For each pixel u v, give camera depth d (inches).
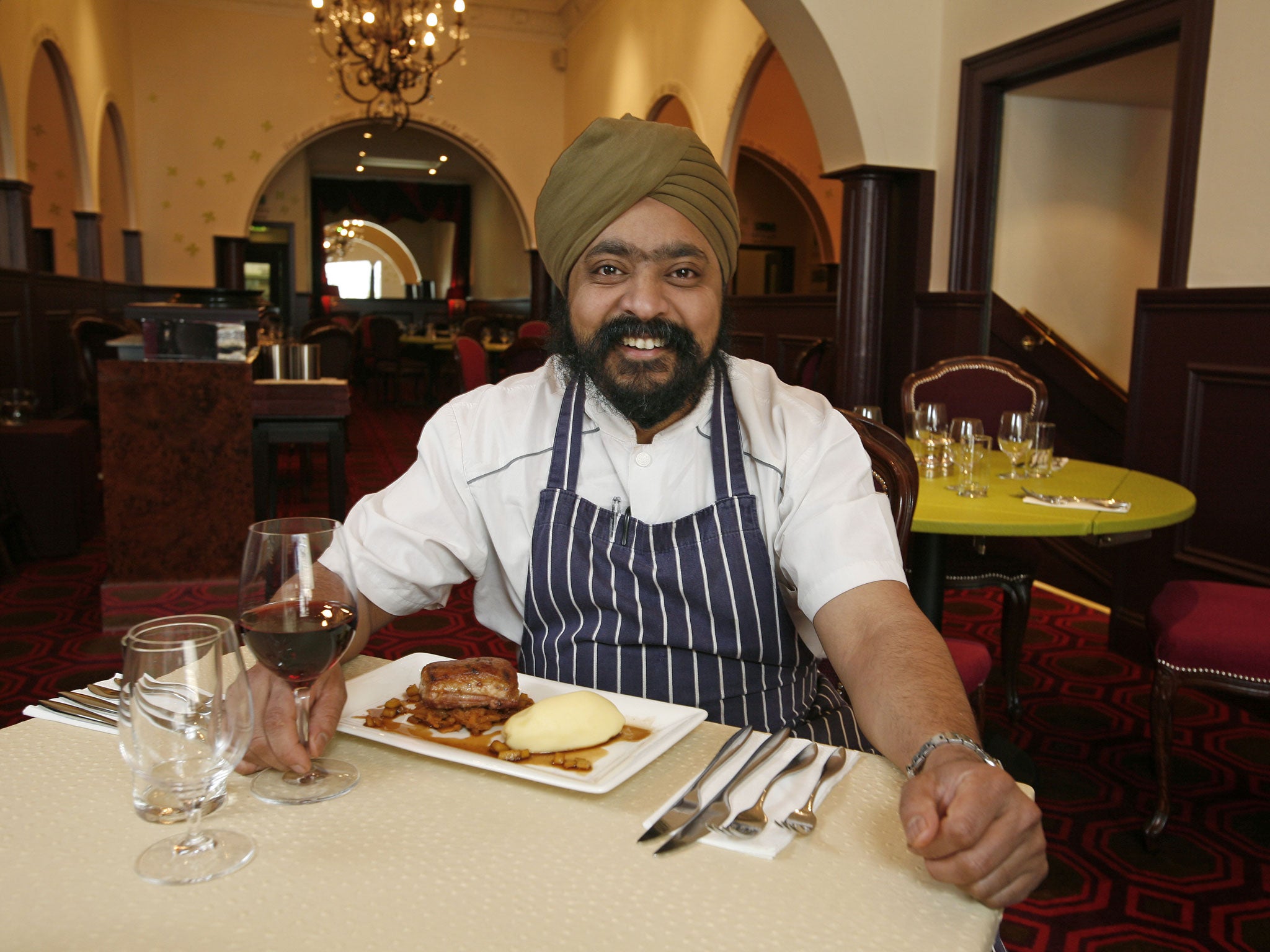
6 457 175.6
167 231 411.5
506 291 648.4
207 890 25.5
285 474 260.1
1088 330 198.8
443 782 32.2
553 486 47.6
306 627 31.7
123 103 380.5
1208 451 130.1
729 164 279.0
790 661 47.6
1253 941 70.5
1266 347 121.6
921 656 36.1
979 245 182.5
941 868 25.9
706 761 34.3
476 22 430.0
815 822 29.4
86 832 28.5
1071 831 86.4
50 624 141.0
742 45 264.7
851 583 40.9
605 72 384.5
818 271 511.8
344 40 287.3
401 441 336.8
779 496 46.9
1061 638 143.6
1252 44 124.7
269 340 229.3
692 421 47.5
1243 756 103.0
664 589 45.8
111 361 135.9
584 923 24.5
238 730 27.5
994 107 178.5
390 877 26.4
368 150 626.8
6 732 35.4
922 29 184.9
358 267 831.1
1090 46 151.1
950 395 130.1
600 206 43.0
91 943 23.3
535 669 48.4
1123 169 194.7
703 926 24.6
